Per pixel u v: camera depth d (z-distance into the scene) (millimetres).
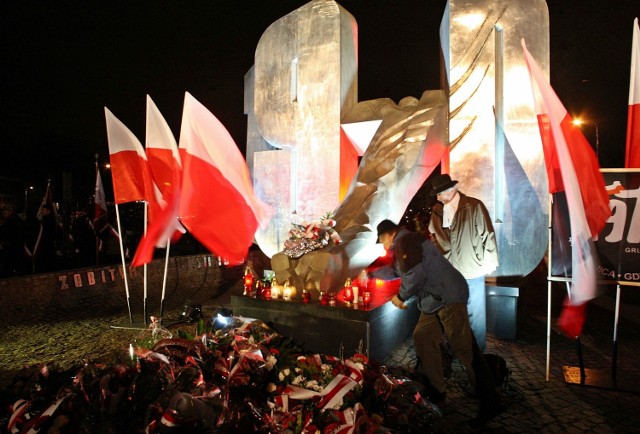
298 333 5734
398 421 3898
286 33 8352
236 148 8203
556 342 6891
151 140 7617
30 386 3785
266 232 8391
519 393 5039
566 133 5090
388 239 4789
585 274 5156
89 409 3234
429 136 7234
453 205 6238
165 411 3039
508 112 7102
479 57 7160
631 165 5289
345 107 8211
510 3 7102
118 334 7219
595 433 4172
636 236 5039
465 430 4246
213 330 5129
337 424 3424
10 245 11531
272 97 8453
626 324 7941
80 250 14656
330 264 5902
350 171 8648
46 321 8062
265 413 3473
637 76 5250
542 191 6918
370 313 5375
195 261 12422
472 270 6160
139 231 17156
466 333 4379
